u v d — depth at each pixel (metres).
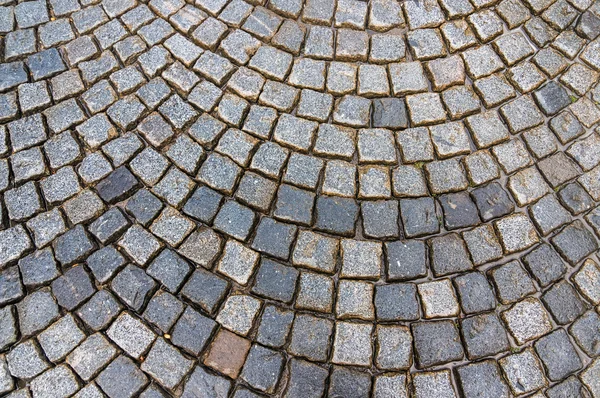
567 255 1.57
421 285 1.54
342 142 1.63
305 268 1.55
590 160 1.65
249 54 1.70
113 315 1.50
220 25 1.72
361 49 1.71
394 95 1.68
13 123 1.63
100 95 1.66
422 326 1.52
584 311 1.54
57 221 1.56
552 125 1.67
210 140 1.62
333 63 1.70
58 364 1.47
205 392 1.46
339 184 1.60
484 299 1.54
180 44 1.70
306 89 1.67
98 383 1.46
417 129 1.65
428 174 1.62
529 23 1.75
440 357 1.50
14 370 1.46
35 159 1.61
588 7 1.75
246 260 1.54
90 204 1.57
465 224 1.58
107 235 1.55
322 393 1.47
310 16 1.73
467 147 1.64
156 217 1.57
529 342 1.52
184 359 1.48
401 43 1.72
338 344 1.50
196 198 1.58
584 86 1.70
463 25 1.74
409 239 1.57
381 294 1.53
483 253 1.57
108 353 1.48
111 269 1.53
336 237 1.57
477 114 1.67
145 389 1.46
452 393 1.48
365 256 1.56
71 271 1.53
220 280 1.53
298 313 1.51
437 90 1.68
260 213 1.58
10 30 1.72
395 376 1.48
